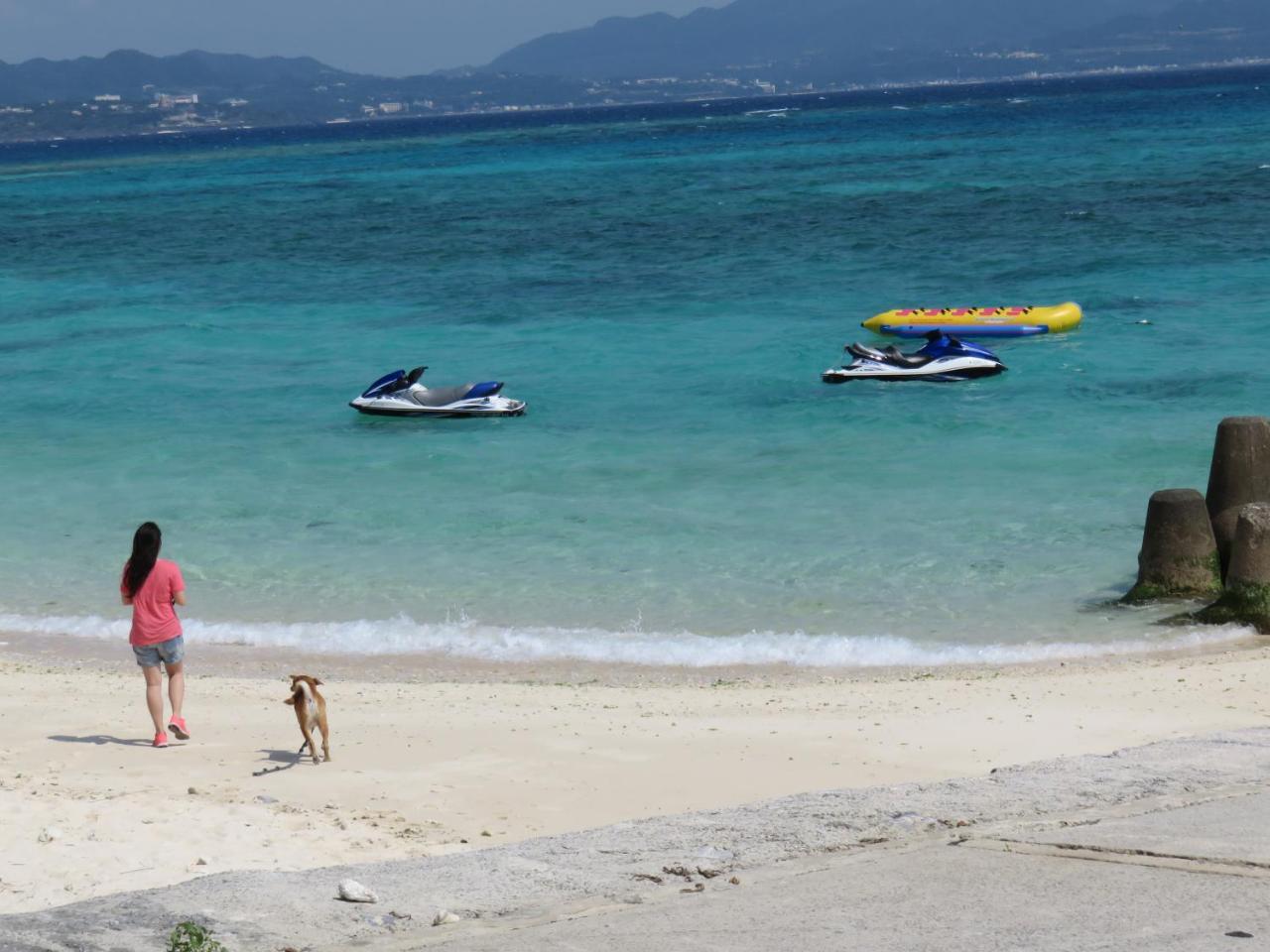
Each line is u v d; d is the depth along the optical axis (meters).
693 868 7.75
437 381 36.00
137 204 114.38
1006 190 77.50
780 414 30.16
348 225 82.56
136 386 36.78
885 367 32.72
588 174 121.75
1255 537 17.48
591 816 11.30
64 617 20.02
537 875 7.74
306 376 37.31
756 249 59.44
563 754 13.12
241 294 55.06
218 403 34.25
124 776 12.42
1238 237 52.19
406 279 56.69
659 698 15.40
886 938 6.43
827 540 21.52
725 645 17.59
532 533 22.75
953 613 18.34
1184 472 23.78
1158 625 17.66
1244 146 100.44
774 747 13.19
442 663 17.45
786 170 110.06
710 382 33.75
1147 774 9.42
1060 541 20.86
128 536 23.75
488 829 10.96
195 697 15.81
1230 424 18.98
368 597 20.09
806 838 8.25
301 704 12.91
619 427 29.72
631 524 22.92
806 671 16.62
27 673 17.30
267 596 20.33
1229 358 32.41
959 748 12.91
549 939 6.57
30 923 6.86
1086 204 66.81
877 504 23.23
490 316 45.88
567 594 19.80
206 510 25.00
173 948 6.34
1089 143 117.94
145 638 13.57
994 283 46.78
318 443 29.62
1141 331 36.53
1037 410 28.98
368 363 38.81
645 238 65.94
